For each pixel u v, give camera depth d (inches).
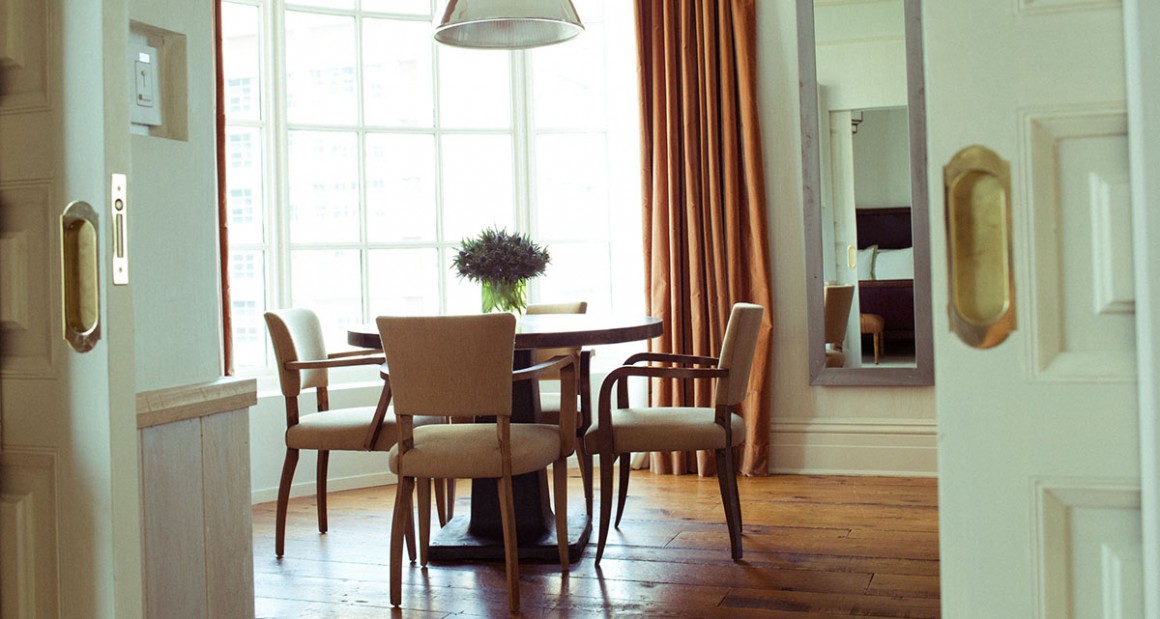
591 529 164.2
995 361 49.6
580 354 169.8
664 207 211.5
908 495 185.8
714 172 207.5
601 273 229.8
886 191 201.2
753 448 205.8
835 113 203.5
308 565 150.3
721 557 148.9
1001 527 49.9
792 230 208.4
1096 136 48.4
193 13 84.9
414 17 216.7
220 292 186.5
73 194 66.8
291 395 156.9
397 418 130.9
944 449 50.6
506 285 162.4
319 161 210.5
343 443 152.8
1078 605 49.4
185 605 81.7
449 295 221.0
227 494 86.9
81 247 66.4
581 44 227.1
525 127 224.8
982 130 49.4
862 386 205.6
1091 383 48.6
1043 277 49.0
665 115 211.6
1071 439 48.9
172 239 82.7
